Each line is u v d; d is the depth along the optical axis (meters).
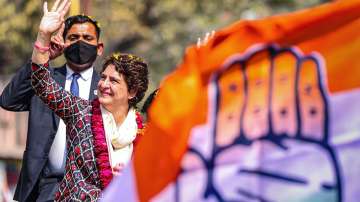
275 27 4.24
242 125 4.25
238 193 4.23
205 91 4.27
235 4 31.11
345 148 4.14
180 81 4.28
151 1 29.45
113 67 7.39
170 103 4.28
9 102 8.11
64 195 7.30
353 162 4.13
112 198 4.38
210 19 30.53
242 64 4.26
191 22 30.12
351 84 4.16
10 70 27.56
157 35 29.73
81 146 7.28
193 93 4.27
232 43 4.27
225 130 4.25
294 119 4.21
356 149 4.13
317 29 4.21
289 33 4.23
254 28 4.25
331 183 4.15
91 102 7.44
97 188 7.25
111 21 28.11
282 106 4.22
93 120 7.33
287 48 4.23
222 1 30.98
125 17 28.28
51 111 8.14
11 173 19.50
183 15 30.19
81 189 7.22
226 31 4.28
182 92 4.28
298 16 4.21
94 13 27.92
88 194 7.19
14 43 27.05
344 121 4.16
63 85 8.34
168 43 29.81
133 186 4.36
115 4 28.16
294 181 4.18
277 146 4.21
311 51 4.21
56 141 8.12
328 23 4.20
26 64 8.04
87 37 8.32
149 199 4.33
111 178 7.23
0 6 27.03
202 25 29.97
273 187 4.20
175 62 29.81
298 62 4.22
